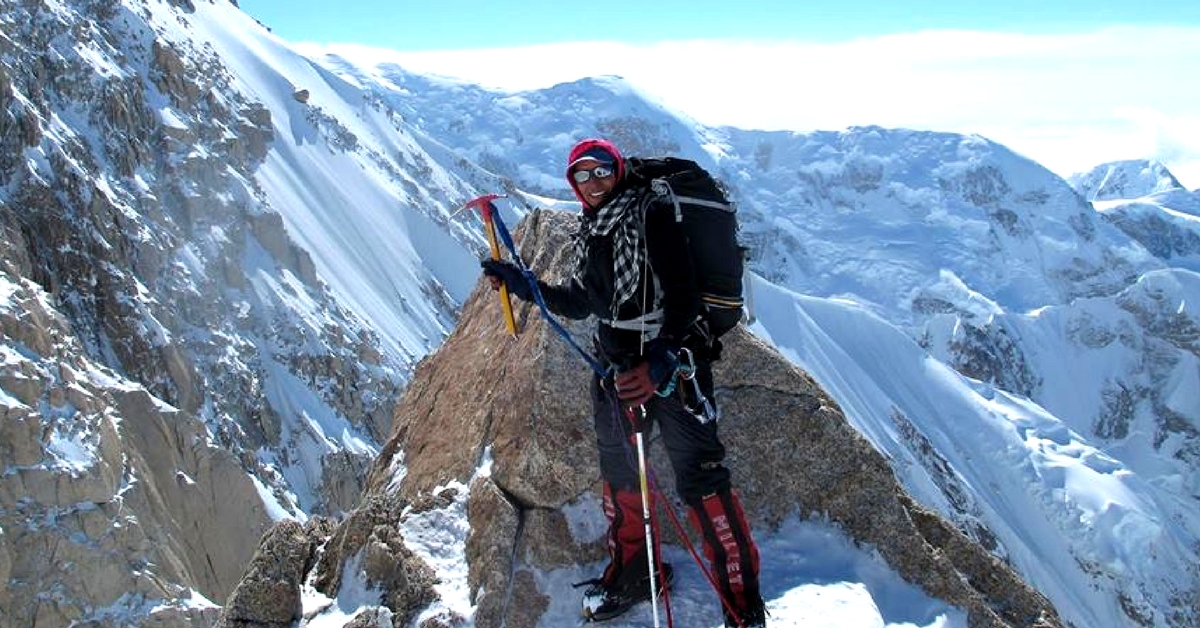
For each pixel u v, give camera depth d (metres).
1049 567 165.25
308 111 140.62
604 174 4.83
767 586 5.71
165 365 69.94
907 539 5.95
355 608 5.74
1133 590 168.00
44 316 47.62
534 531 5.80
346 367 89.44
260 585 5.84
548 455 5.96
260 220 95.44
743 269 5.02
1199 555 181.50
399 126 173.00
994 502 175.50
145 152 91.94
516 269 5.30
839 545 5.96
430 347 111.19
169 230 85.75
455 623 5.49
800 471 6.15
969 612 5.75
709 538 5.21
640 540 5.42
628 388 4.70
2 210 67.38
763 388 6.33
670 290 4.62
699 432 5.06
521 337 6.64
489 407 6.38
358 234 120.81
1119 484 185.12
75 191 74.81
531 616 5.55
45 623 32.44
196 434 50.09
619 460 5.34
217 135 107.38
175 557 38.12
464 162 184.25
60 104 88.19
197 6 148.75
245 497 50.09
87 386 44.03
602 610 5.39
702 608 5.52
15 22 91.06
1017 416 199.75
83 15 104.88
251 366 80.75
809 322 187.75
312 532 6.46
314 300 94.44
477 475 6.12
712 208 4.79
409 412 7.76
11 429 34.81
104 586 33.97
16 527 33.31
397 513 6.14
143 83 103.44
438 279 130.62
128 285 72.56
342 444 82.00
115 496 36.41
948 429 183.62
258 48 155.88
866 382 180.38
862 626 5.39
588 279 5.05
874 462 6.16
